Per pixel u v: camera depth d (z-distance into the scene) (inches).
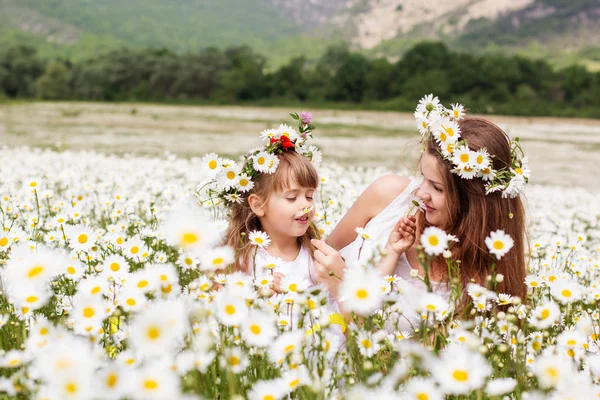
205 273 98.4
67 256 97.1
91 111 1300.4
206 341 64.4
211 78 2417.6
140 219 153.6
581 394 61.7
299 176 111.8
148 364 59.6
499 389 61.0
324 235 134.0
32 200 159.5
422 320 75.6
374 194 127.7
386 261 109.7
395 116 1528.1
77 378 54.8
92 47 5969.5
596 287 107.0
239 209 116.8
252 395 61.9
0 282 84.8
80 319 71.1
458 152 98.9
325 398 64.3
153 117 1141.1
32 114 1115.3
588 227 229.8
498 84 1967.3
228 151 561.3
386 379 63.4
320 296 74.5
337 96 2178.9
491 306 92.3
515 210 108.0
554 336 86.6
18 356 66.0
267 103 2092.8
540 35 5880.9
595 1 5989.2
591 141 911.0
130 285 74.8
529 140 884.0
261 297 87.3
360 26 7258.9
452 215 103.8
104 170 316.8
